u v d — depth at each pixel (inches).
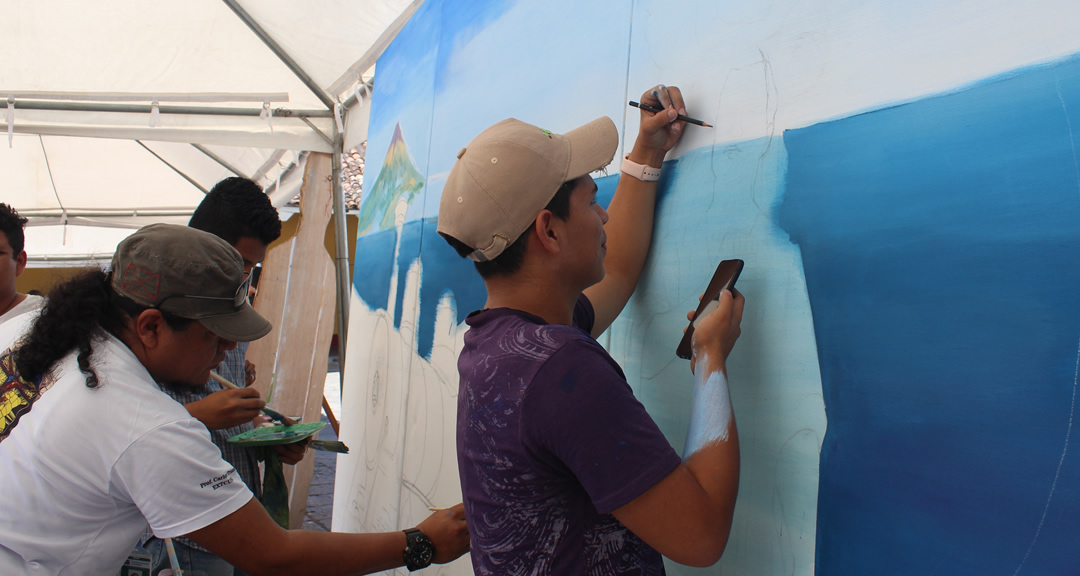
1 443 41.8
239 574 63.9
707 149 45.3
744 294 41.2
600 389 29.6
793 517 36.9
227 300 45.3
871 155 34.1
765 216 40.1
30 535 40.0
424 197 94.6
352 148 148.0
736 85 43.2
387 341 104.4
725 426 32.8
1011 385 27.5
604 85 57.3
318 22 116.8
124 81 135.0
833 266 35.6
